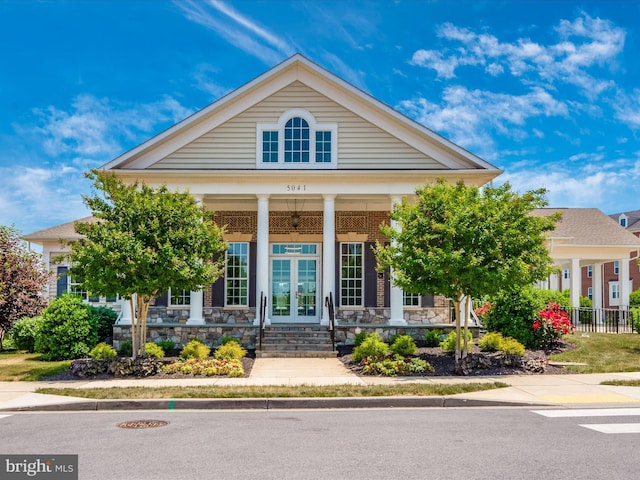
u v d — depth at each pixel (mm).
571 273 29297
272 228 22016
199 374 14164
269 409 10656
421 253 14078
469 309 19891
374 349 15547
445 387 12008
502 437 8102
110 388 12156
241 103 19812
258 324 18969
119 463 6805
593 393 11641
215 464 6754
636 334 21344
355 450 7391
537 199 14375
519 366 14742
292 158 19688
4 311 19859
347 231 22078
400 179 19359
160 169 19219
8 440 8055
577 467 6617
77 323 17531
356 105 19828
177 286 14492
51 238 24781
